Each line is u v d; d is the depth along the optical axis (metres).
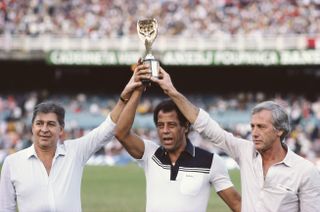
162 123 10.55
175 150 10.73
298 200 10.02
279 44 63.66
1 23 68.19
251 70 69.62
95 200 29.42
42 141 10.38
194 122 10.44
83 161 10.75
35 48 65.56
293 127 60.91
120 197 30.48
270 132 9.88
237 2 70.06
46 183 10.38
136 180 38.38
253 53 63.94
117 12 69.81
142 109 63.31
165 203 10.57
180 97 10.46
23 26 67.94
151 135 58.44
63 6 70.25
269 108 9.95
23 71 70.31
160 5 70.31
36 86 70.62
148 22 10.66
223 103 67.81
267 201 9.96
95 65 66.00
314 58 63.12
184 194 10.56
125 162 52.91
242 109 67.12
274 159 10.08
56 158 10.48
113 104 68.69
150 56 10.58
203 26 67.69
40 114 10.39
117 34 66.81
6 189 10.56
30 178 10.38
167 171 10.69
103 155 53.19
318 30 66.25
